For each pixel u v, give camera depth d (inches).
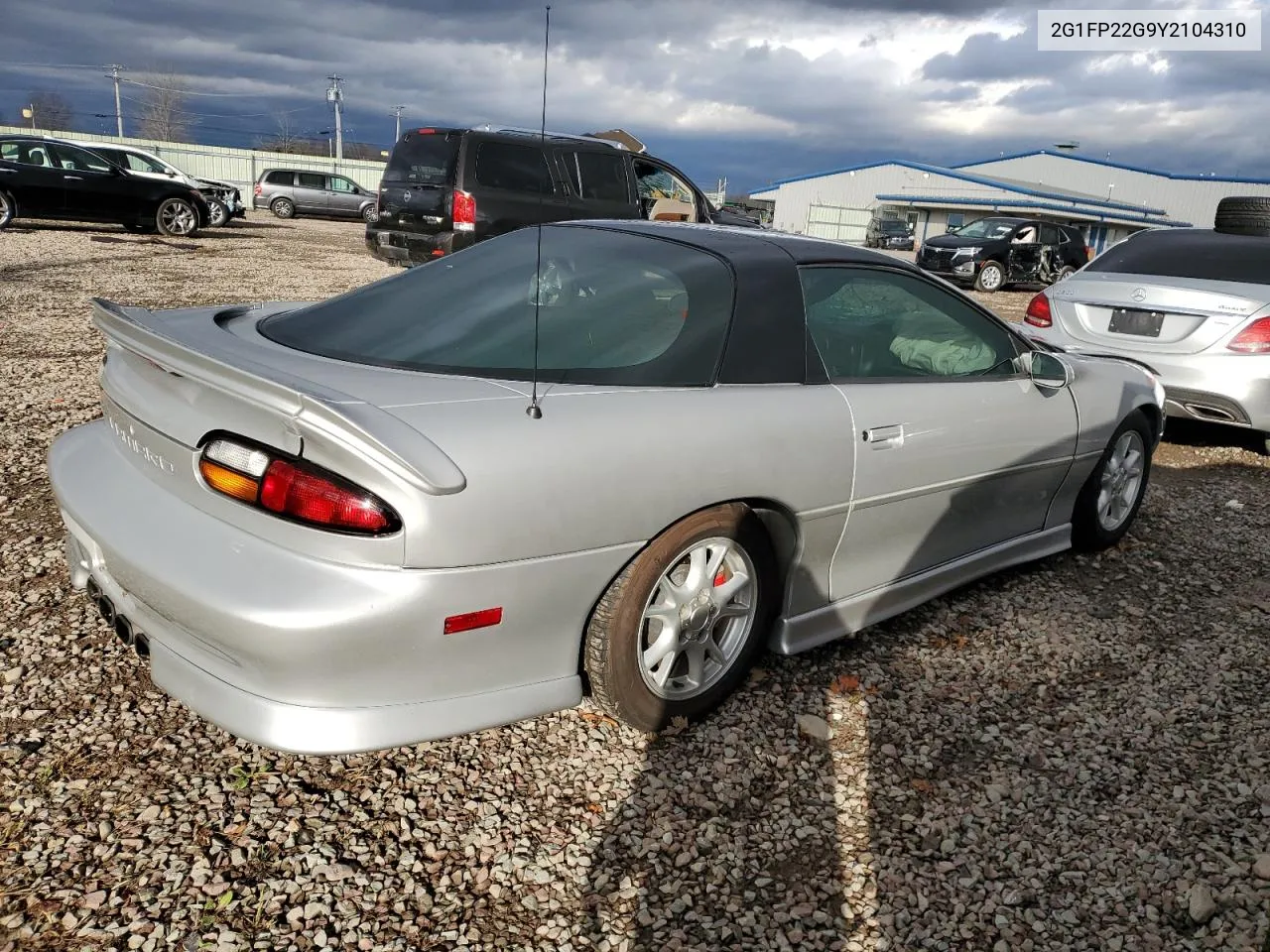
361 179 1654.8
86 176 627.8
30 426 189.5
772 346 105.1
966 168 2283.5
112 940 70.9
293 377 82.6
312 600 74.4
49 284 390.0
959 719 110.2
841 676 116.7
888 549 120.0
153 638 86.0
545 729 101.0
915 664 122.0
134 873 77.1
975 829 91.7
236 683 79.8
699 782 95.0
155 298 371.9
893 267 125.3
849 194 2137.1
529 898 78.8
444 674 82.0
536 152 368.2
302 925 73.9
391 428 75.2
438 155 366.6
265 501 76.7
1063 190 2092.8
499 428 81.0
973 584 148.9
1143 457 168.4
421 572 76.5
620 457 86.7
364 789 89.4
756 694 111.3
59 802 84.0
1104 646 131.0
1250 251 237.8
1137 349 231.3
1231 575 160.6
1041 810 95.0
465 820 86.7
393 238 384.5
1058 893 84.0
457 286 110.1
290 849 81.1
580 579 87.2
